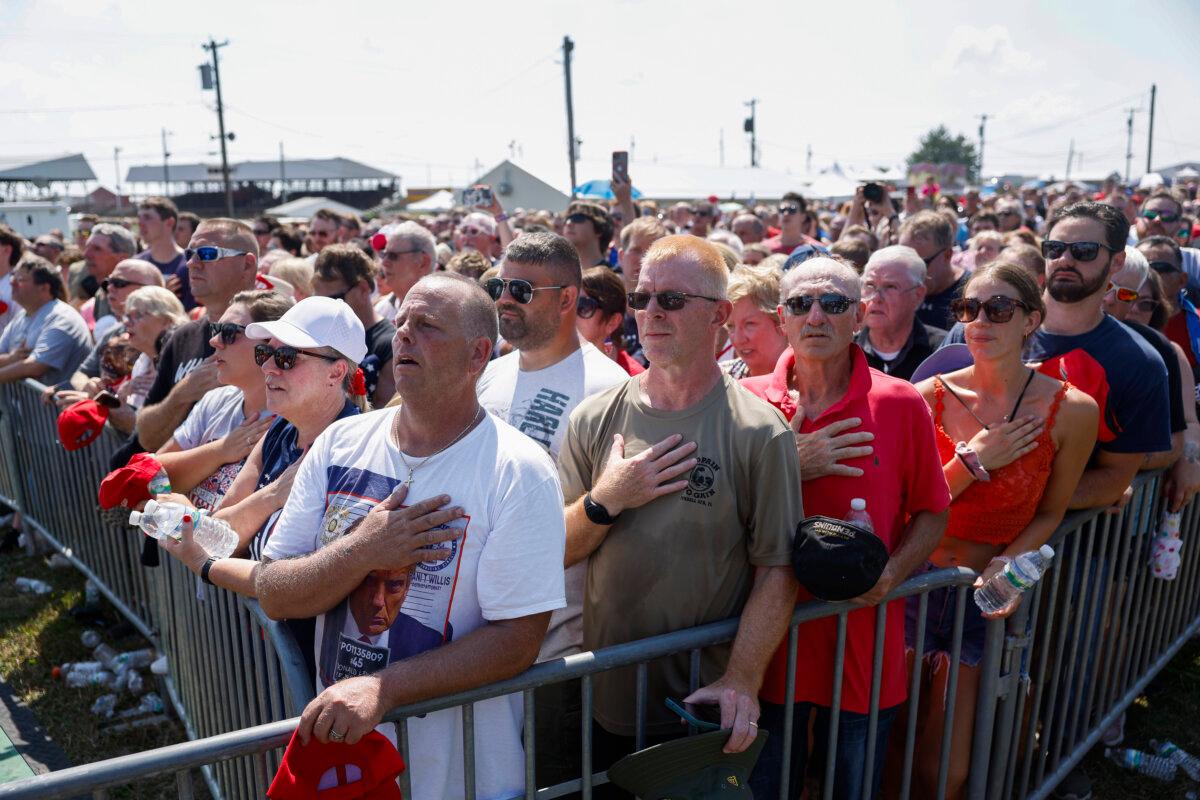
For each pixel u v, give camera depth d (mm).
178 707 3705
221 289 4332
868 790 2471
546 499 1977
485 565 1922
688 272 2148
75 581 5570
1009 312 2730
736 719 1946
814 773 2920
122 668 4418
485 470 1972
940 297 4887
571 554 2270
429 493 1969
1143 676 3666
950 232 4855
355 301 4270
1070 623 3125
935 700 2809
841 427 2365
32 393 5629
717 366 2271
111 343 4977
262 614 2219
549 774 2744
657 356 2186
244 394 3252
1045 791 3053
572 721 2725
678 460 2178
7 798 1488
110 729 3977
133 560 4359
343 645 1978
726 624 2119
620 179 7055
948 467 2773
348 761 1689
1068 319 3236
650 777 1930
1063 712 3117
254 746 1673
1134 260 3756
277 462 2805
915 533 2449
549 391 3055
